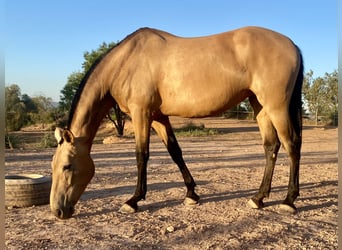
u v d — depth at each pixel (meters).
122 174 7.52
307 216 4.34
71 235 3.70
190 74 4.33
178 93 4.38
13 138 15.60
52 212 4.20
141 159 4.52
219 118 33.97
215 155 11.15
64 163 4.14
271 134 4.73
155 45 4.49
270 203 4.91
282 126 4.31
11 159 10.31
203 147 14.09
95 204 4.92
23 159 10.31
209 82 4.32
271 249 3.31
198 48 4.40
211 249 3.31
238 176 7.14
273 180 6.62
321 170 7.84
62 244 3.44
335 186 6.05
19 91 27.02
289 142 4.35
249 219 4.20
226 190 5.75
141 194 4.57
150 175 7.28
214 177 7.01
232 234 3.70
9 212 4.55
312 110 27.75
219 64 4.30
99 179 6.88
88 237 3.63
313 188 5.89
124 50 4.53
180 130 22.91
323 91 27.03
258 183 6.35
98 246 3.40
